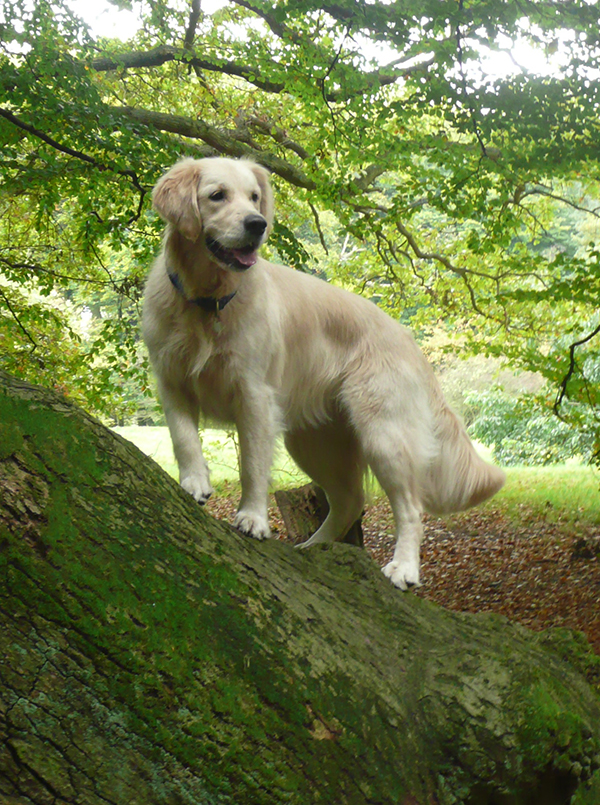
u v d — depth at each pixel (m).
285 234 6.83
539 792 2.19
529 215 9.15
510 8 4.83
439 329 14.63
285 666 1.85
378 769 1.87
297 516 5.43
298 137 8.98
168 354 3.01
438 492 3.85
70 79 5.25
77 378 7.59
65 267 8.12
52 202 6.09
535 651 2.67
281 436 3.22
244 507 2.94
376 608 2.45
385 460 3.52
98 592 1.63
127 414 8.27
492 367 17.09
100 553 1.69
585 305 7.92
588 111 5.38
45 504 1.66
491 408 14.55
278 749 1.71
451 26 5.28
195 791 1.58
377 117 6.08
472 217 6.28
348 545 2.73
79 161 5.79
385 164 6.36
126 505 1.83
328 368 3.65
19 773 1.45
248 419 3.03
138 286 7.32
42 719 1.49
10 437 1.71
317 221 8.44
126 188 6.09
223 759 1.63
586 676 2.78
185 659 1.68
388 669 2.16
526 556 8.56
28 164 5.82
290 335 3.46
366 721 1.92
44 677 1.52
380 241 8.73
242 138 8.09
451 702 2.13
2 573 1.55
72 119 5.25
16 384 1.87
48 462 1.73
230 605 1.86
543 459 13.83
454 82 5.40
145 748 1.56
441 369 17.80
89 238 6.42
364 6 4.94
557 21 5.14
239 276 2.97
